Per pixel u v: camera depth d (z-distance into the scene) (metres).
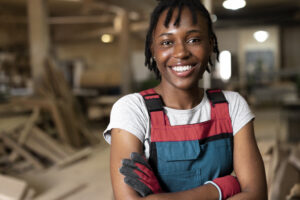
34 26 5.59
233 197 0.97
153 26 1.05
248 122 1.09
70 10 10.19
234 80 10.81
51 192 3.43
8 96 5.82
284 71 10.88
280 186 2.44
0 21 11.02
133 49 13.16
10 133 4.44
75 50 13.90
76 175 4.01
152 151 1.00
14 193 3.07
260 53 13.30
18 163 4.21
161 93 1.10
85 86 10.20
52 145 4.61
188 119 1.05
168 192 1.00
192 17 0.99
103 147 5.47
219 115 1.07
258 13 12.19
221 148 1.04
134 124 1.01
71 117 5.29
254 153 1.06
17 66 11.38
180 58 0.99
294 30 13.10
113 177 0.98
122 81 8.76
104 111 9.24
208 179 1.02
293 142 5.02
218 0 9.82
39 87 5.33
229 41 13.52
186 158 0.99
